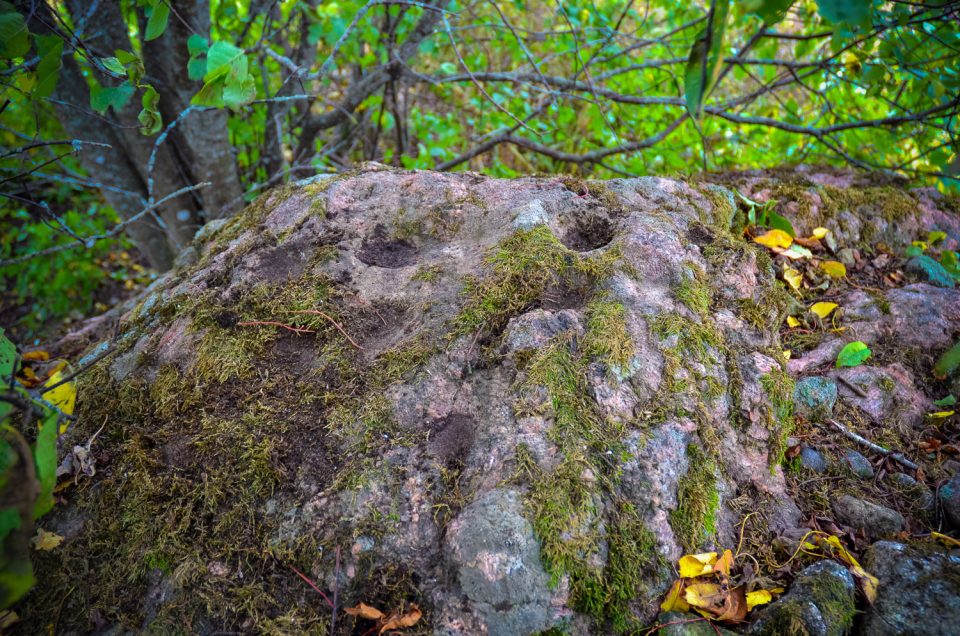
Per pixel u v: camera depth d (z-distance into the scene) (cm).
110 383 182
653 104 454
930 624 134
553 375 158
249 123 445
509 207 202
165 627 143
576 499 142
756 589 147
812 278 240
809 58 550
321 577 144
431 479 151
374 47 431
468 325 172
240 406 169
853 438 189
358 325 181
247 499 154
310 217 207
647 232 190
